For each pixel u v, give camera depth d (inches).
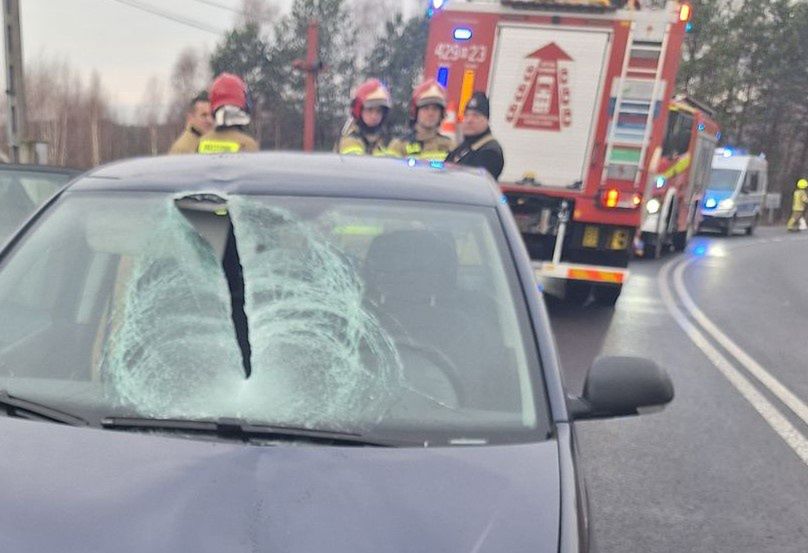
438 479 85.5
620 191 386.9
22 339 109.6
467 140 345.4
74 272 116.5
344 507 80.5
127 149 2753.4
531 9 391.2
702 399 271.0
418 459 88.9
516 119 396.5
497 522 80.2
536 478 87.0
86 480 83.0
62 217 121.8
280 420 95.4
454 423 97.3
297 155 137.6
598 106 386.6
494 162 342.3
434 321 109.3
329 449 89.9
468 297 112.0
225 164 130.5
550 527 80.4
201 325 107.7
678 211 811.4
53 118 2719.0
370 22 2011.6
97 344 108.7
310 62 1288.1
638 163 385.1
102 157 2738.7
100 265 116.6
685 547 166.7
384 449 90.8
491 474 87.0
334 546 75.8
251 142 258.4
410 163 137.9
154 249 115.8
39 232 120.7
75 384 103.2
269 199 119.8
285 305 109.7
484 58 398.6
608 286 416.8
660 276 631.8
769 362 334.0
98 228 118.7
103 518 77.8
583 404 107.3
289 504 80.2
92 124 2731.3
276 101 2034.9
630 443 225.0
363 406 98.4
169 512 78.7
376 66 2015.3
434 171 134.1
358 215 118.6
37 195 265.6
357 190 123.0
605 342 351.6
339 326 107.9
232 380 100.8
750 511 184.7
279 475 84.4
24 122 705.0
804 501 191.0
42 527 76.7
